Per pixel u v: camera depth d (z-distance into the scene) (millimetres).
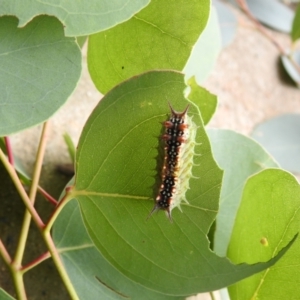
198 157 131
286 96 302
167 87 123
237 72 290
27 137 202
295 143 269
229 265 129
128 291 156
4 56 118
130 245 138
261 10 305
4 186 188
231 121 273
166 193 128
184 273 134
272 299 149
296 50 309
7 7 116
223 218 175
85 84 229
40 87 118
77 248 159
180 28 138
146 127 128
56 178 201
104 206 137
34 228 190
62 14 119
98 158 131
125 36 143
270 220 149
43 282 187
